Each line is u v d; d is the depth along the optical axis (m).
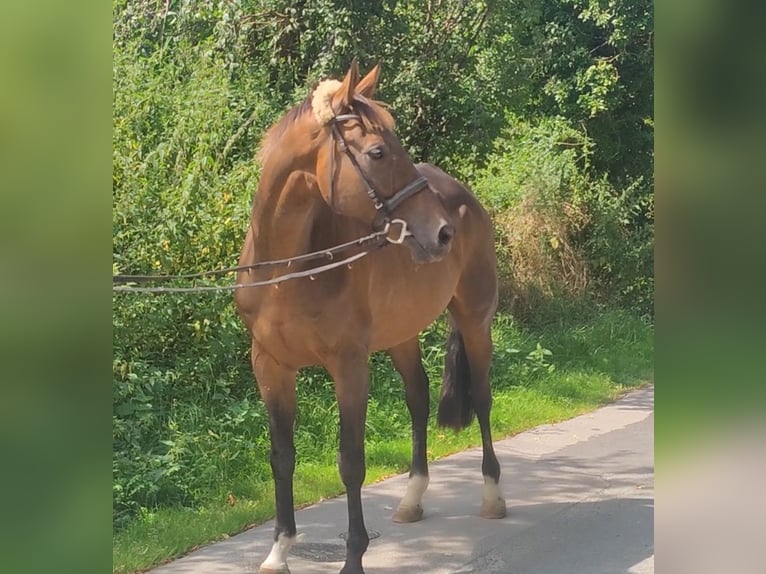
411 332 4.07
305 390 6.25
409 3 8.16
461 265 4.46
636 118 12.52
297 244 3.33
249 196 6.05
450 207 4.43
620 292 11.40
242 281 3.53
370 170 3.09
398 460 5.54
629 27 11.41
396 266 3.73
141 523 4.25
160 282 5.53
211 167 6.29
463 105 8.16
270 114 7.19
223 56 7.59
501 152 10.80
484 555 3.97
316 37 7.57
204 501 4.68
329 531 4.28
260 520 4.46
